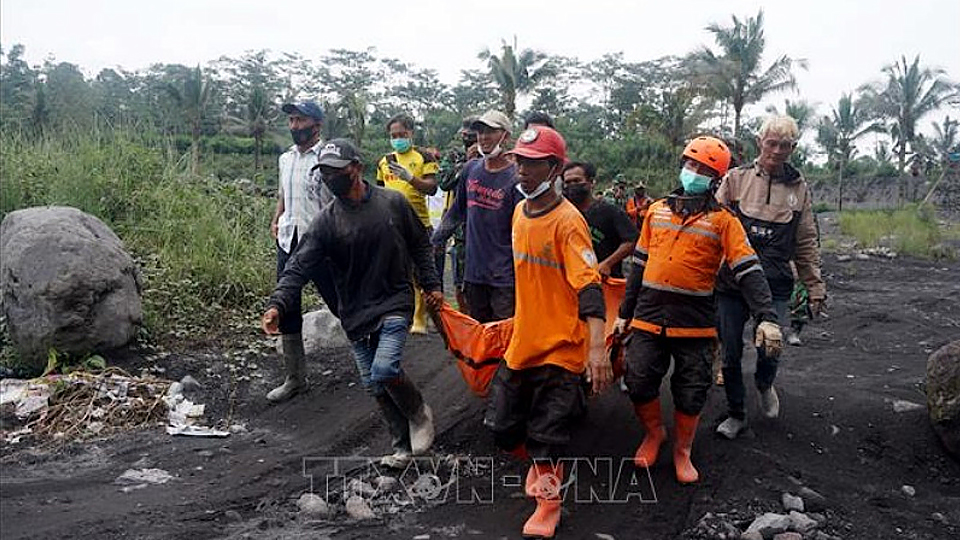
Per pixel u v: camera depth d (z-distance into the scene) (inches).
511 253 239.6
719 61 1606.8
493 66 1749.5
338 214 207.8
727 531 188.1
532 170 175.9
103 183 398.3
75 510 193.0
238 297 362.6
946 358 243.1
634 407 232.7
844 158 1968.5
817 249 237.6
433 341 339.0
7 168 392.8
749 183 234.8
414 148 327.3
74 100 1385.3
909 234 941.8
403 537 182.4
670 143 1791.3
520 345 181.6
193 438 250.1
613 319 249.4
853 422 254.1
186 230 389.4
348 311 213.5
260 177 547.2
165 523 186.5
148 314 319.0
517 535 184.4
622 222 251.3
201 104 1526.8
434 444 235.3
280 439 250.1
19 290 279.7
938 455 240.7
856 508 209.0
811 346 386.9
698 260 203.8
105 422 257.0
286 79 2940.5
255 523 188.5
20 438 245.0
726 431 233.8
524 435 188.5
